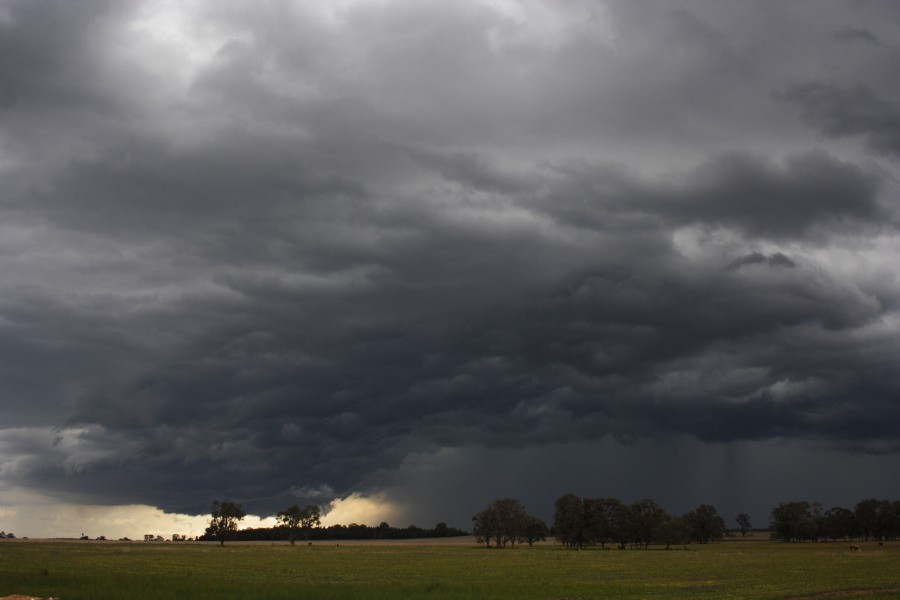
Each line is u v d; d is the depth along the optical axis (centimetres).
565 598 4947
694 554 14775
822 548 18450
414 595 4894
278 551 16175
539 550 18850
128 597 4597
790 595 5181
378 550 17762
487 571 8500
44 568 7794
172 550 15925
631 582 6562
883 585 5978
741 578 7025
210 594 4834
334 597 4741
